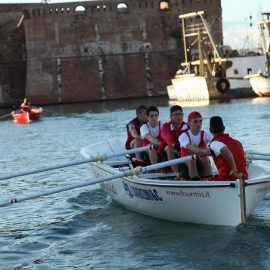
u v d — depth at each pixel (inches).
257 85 3206.2
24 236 635.5
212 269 503.5
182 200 597.3
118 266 526.6
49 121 2470.5
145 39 4276.6
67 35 4212.6
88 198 792.9
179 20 4306.1
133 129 754.2
